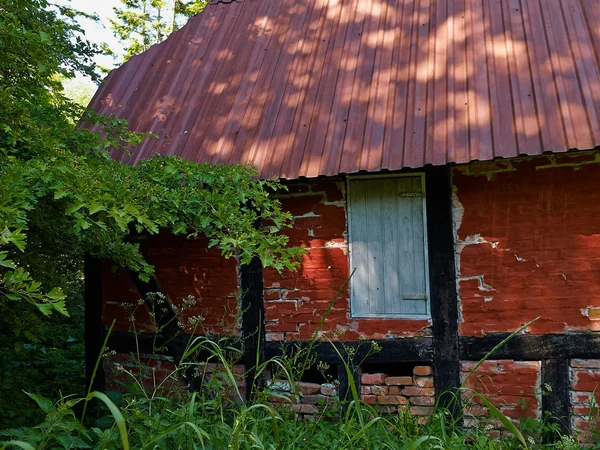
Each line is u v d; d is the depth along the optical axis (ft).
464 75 15.87
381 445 11.58
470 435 14.10
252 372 16.37
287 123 16.69
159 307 17.67
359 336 15.66
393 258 15.57
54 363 21.49
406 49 17.65
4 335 18.56
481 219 14.83
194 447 9.35
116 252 13.05
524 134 13.53
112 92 20.80
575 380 14.24
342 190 15.93
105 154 13.20
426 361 15.19
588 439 13.73
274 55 19.62
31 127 10.58
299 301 16.20
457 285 14.99
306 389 16.15
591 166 14.07
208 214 12.09
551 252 14.37
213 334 16.92
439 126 14.67
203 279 17.12
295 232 16.25
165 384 17.62
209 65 20.36
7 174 8.63
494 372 14.74
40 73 11.92
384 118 15.56
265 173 15.39
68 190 9.20
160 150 17.52
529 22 16.74
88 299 18.94
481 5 18.13
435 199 15.15
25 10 11.92
